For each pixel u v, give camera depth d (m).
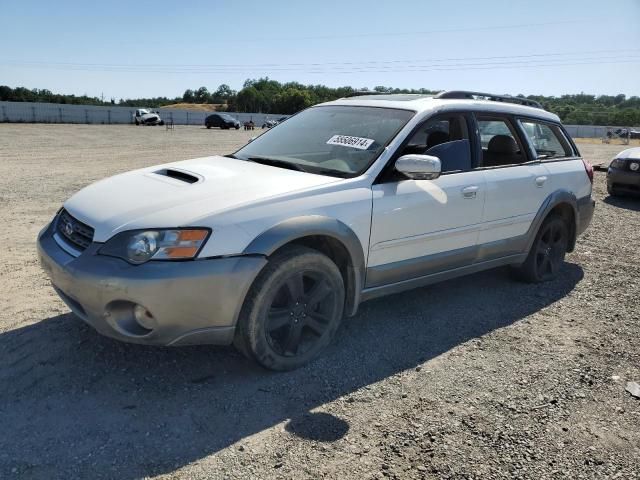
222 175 3.58
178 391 3.13
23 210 7.81
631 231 7.86
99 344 3.60
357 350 3.76
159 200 3.18
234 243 3.01
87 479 2.41
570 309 4.74
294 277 3.28
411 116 4.04
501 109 4.81
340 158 3.91
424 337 4.03
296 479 2.47
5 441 2.63
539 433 2.91
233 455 2.61
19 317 3.98
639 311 4.75
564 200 5.18
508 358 3.76
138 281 2.80
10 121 50.25
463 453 2.71
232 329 3.10
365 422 2.93
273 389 3.20
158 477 2.45
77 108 54.56
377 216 3.62
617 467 2.66
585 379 3.51
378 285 3.82
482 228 4.42
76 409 2.91
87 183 10.78
